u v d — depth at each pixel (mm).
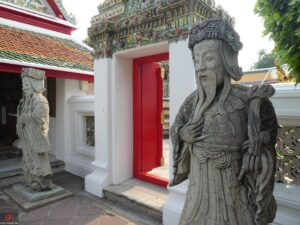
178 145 2273
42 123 4980
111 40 5230
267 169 1827
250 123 1855
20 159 7645
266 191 1844
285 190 3246
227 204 1981
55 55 7398
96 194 5301
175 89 3949
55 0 8977
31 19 8523
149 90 5809
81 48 8906
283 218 3186
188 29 3699
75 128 7023
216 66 1958
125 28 4891
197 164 2117
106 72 5238
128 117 5527
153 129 5973
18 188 5395
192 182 2174
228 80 2031
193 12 3652
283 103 3164
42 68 6234
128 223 4168
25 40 7426
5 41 6801
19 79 8852
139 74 5539
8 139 9531
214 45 1929
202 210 2076
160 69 6090
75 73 6930
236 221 1967
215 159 1989
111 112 5312
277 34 2299
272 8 2266
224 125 1960
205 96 2064
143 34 4590
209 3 3818
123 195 4777
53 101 7691
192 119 2146
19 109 5469
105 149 5301
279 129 3346
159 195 4734
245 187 1993
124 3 5023
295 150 3242
